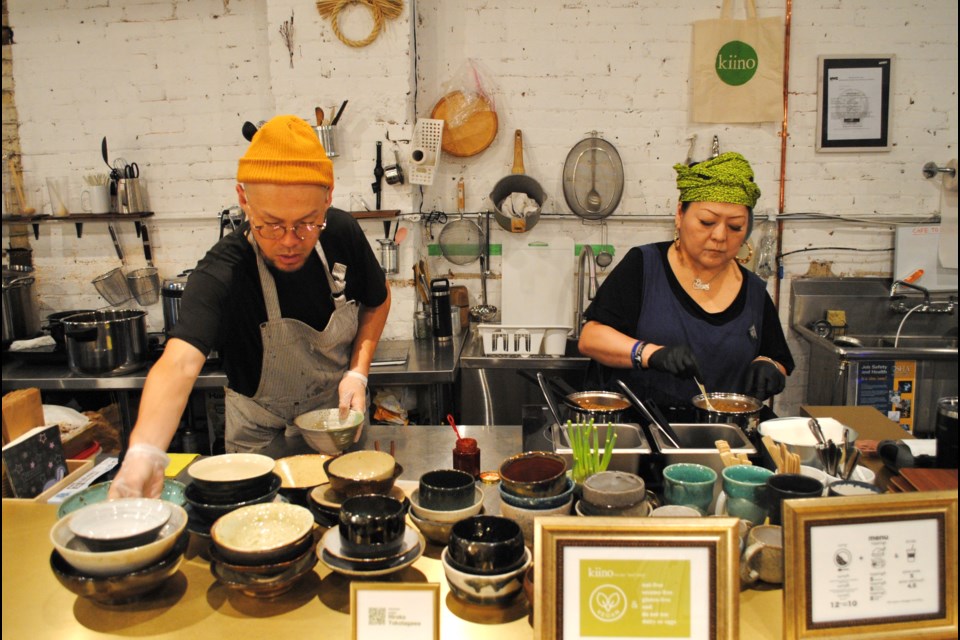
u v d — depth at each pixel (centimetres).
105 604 112
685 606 98
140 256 409
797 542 100
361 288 215
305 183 148
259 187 147
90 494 135
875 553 101
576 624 98
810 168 387
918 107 379
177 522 116
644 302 223
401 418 360
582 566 98
